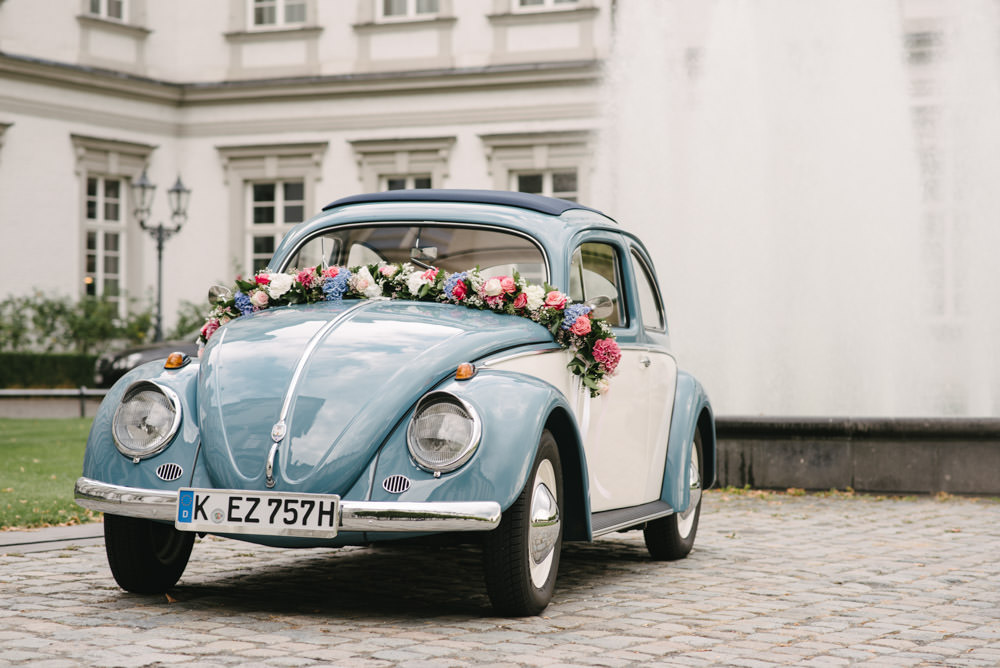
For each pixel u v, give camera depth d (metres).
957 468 8.34
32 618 4.20
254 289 5.01
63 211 20.78
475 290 4.84
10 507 7.00
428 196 5.27
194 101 22.72
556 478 4.50
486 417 4.10
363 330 4.46
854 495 8.50
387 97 21.94
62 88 20.70
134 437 4.32
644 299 5.83
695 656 3.83
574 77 20.84
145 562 4.61
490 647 3.87
